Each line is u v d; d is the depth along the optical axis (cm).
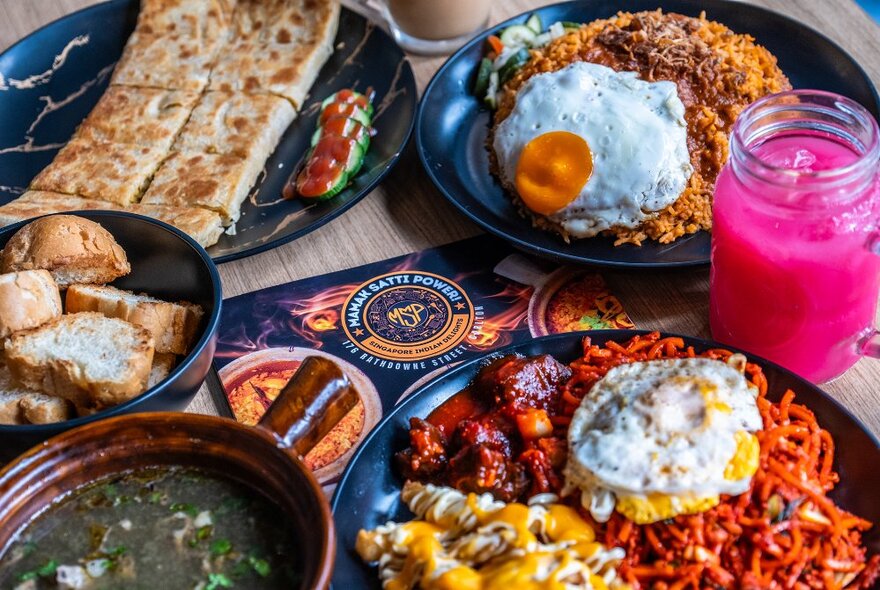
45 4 288
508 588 115
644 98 196
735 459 122
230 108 230
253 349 176
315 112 236
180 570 118
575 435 130
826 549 124
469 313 181
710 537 122
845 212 135
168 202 205
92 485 127
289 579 116
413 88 226
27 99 243
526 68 219
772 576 122
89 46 256
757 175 135
